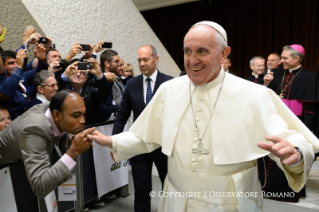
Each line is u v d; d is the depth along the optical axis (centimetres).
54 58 272
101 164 268
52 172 131
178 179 131
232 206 121
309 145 109
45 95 228
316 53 662
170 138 133
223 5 782
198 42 114
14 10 296
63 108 140
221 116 123
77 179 194
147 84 237
